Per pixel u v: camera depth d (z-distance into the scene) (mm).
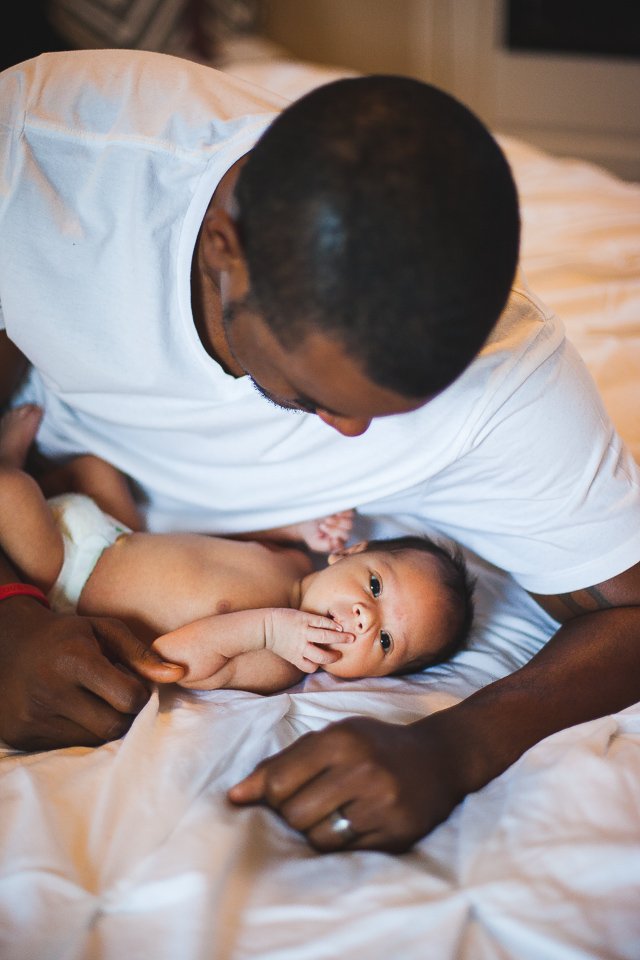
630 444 1212
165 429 943
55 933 553
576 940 543
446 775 669
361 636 979
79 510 983
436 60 3359
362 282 513
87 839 631
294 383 595
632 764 679
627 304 1562
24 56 2082
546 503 833
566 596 877
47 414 1090
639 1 3125
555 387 797
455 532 1007
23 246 807
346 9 3297
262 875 611
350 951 539
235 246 590
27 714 750
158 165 777
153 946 543
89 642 762
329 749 629
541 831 626
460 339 542
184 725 765
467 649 1036
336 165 520
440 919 558
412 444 857
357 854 636
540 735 733
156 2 2494
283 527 1122
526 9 3225
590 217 1902
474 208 523
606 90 3287
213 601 965
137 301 809
